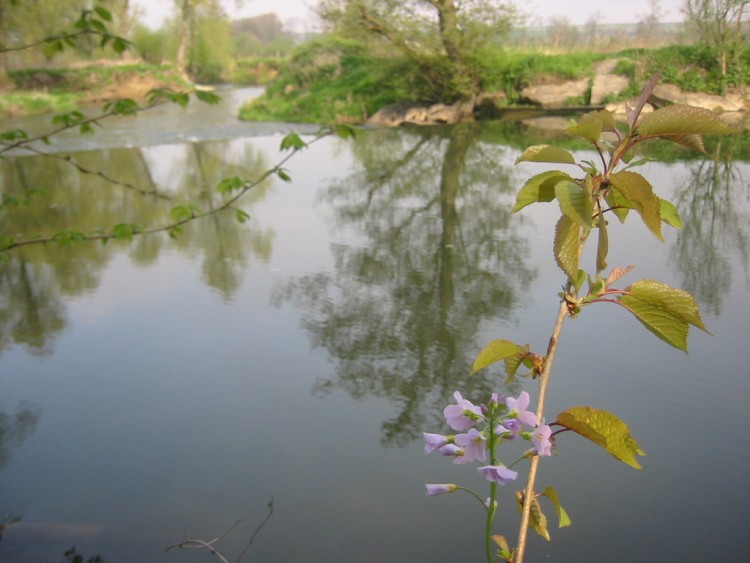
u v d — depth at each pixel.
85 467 3.59
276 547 2.92
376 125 18.11
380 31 18.16
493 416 1.30
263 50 60.72
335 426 3.85
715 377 4.13
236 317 5.48
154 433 3.87
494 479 1.22
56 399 4.31
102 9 3.60
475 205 8.84
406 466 3.46
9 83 27.44
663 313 1.30
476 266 6.46
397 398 4.11
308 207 9.12
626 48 20.00
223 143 15.78
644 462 3.37
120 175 12.07
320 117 19.88
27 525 3.13
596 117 1.27
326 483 3.35
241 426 3.89
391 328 5.11
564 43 21.77
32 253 7.58
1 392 4.42
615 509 3.05
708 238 6.78
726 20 16.22
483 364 1.35
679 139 1.23
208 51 41.97
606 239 1.27
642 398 3.92
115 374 4.61
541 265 6.40
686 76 16.58
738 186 8.76
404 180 10.55
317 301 5.76
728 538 2.86
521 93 18.25
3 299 6.14
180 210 3.92
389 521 3.06
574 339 4.73
